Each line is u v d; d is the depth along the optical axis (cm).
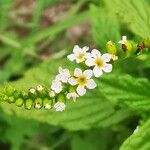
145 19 5
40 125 8
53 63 6
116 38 6
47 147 8
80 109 6
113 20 6
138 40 5
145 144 5
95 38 6
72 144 7
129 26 6
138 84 5
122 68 6
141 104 5
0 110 8
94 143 7
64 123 6
